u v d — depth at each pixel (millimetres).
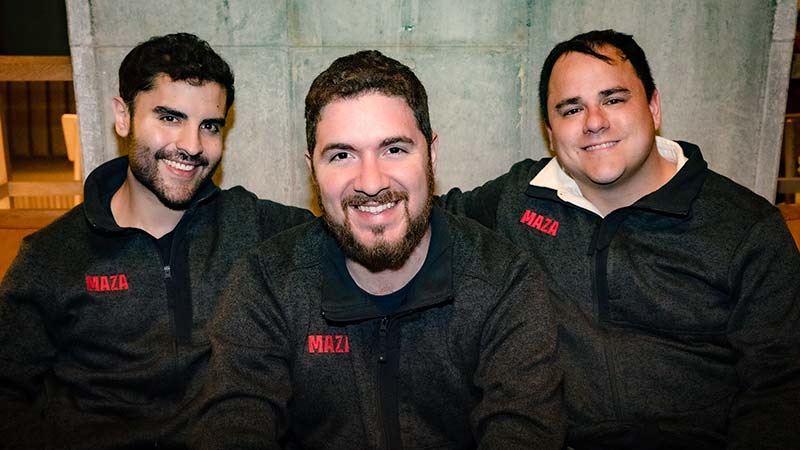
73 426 1451
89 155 2041
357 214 1241
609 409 1460
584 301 1539
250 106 2049
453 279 1323
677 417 1438
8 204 2531
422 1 2004
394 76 1232
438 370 1323
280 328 1356
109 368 1526
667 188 1500
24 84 5250
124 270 1540
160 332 1529
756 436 1265
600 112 1467
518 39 2049
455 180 2137
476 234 1414
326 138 1224
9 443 1346
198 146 1521
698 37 2049
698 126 2111
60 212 2193
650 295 1483
